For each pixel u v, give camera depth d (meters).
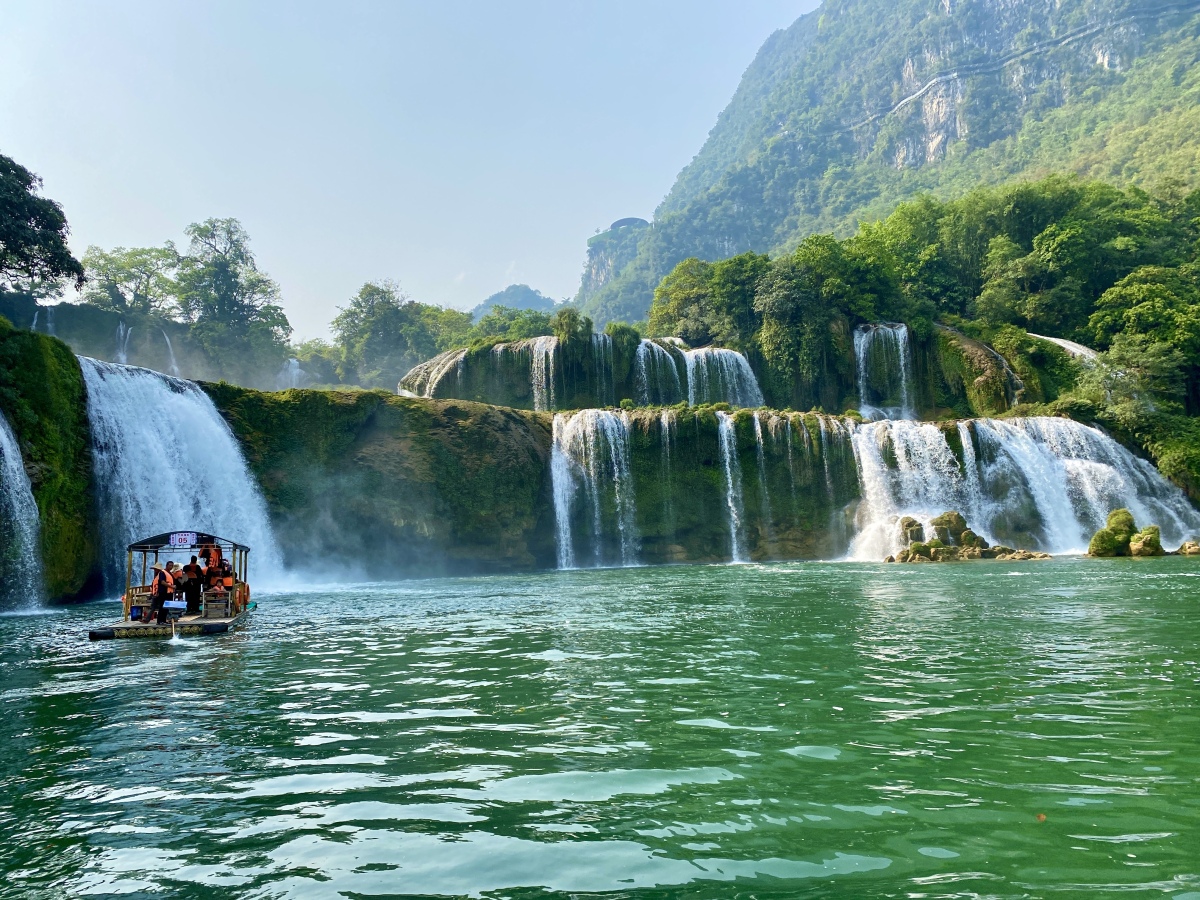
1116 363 63.94
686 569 44.91
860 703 11.11
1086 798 7.25
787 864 6.01
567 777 8.16
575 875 5.89
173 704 12.16
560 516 53.19
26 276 61.38
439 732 10.10
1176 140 162.75
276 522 42.59
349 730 10.34
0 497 29.47
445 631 20.23
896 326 73.19
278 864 6.24
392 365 114.38
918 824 6.73
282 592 34.41
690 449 55.19
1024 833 6.50
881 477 53.78
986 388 67.50
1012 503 52.38
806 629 18.81
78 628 22.97
